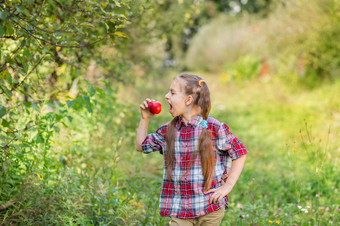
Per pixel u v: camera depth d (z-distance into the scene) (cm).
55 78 474
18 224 299
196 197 263
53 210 302
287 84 1330
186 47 2477
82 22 321
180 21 641
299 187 492
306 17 1204
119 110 600
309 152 619
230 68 1817
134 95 808
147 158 562
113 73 581
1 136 305
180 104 271
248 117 1066
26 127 338
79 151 420
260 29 1448
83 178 362
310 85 1307
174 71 1180
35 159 342
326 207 433
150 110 280
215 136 271
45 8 332
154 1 573
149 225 336
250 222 376
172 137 270
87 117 473
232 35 2023
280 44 1303
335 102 1023
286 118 991
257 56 1730
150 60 721
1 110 277
